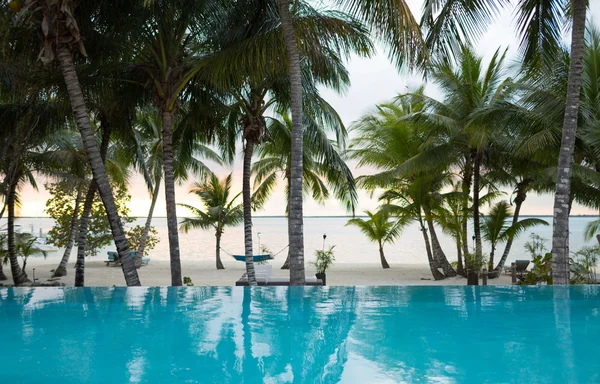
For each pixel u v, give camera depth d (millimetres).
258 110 14117
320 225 121688
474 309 6523
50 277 20203
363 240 57062
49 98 13109
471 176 21594
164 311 6398
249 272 13914
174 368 4000
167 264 27734
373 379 3758
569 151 9031
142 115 20188
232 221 26359
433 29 10203
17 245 18781
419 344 4754
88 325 5566
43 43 8695
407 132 20891
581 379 3693
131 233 26469
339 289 8180
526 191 21141
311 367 4012
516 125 14195
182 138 15039
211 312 6324
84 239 15406
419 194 20453
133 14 9906
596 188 15516
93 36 10172
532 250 21000
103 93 11266
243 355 4383
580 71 9031
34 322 5723
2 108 13789
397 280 19453
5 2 8453
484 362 4148
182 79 11344
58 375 3807
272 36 9789
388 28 8836
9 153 16094
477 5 9930
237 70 10305
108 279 19641
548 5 10266
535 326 5531
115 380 3688
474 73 18047
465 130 16688
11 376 3760
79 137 18969
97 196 24750
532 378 3734
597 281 14344
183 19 10500
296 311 6406
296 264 8922
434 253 21000
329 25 9539
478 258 17453
